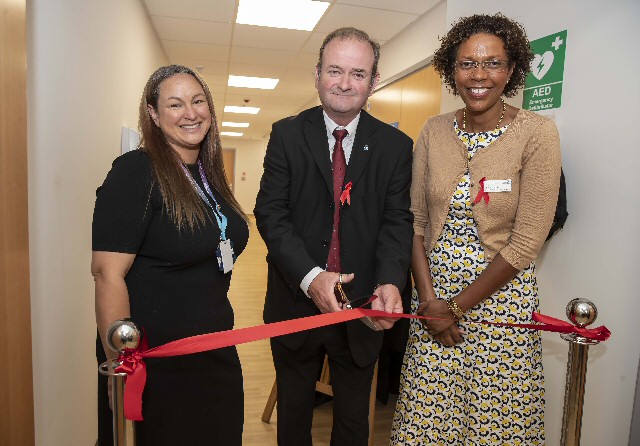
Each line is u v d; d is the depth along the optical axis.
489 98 1.36
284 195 1.44
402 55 4.37
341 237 1.43
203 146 1.32
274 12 4.05
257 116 11.12
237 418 1.30
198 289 1.18
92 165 2.16
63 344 1.72
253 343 3.51
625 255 1.46
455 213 1.45
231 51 5.36
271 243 1.38
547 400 1.75
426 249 1.55
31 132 1.42
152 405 1.13
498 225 1.41
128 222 1.07
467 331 1.46
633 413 1.43
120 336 0.81
